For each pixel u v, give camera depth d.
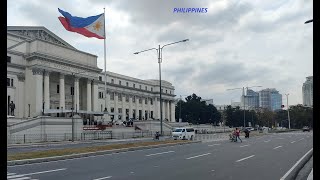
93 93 89.88
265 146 32.94
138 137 63.19
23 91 75.31
